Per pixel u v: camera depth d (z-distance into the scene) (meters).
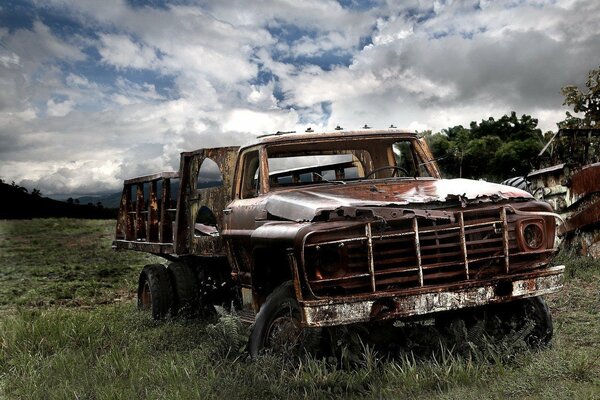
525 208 5.27
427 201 5.06
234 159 7.26
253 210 6.14
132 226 10.84
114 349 6.39
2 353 6.65
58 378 5.69
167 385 5.21
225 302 8.48
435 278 4.95
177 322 8.22
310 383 4.77
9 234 30.20
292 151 6.67
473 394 4.46
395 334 5.44
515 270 5.16
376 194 5.51
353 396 4.64
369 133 6.75
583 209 10.99
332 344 5.16
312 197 5.52
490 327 5.58
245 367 5.23
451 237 5.08
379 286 4.91
